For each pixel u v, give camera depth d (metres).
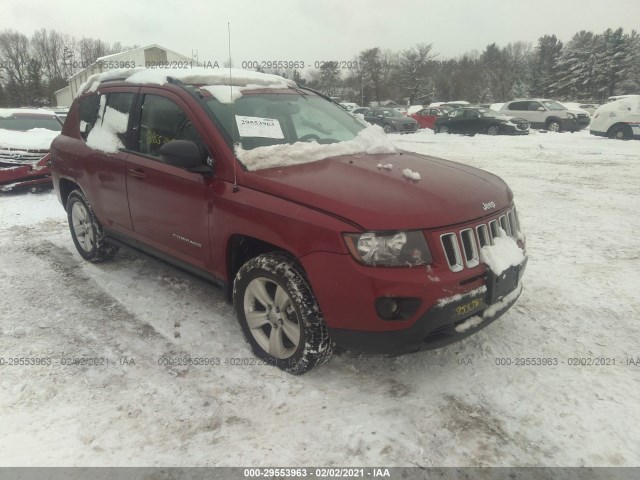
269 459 2.45
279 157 3.30
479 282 2.85
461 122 23.48
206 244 3.44
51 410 2.80
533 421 2.73
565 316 3.93
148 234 4.02
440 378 3.11
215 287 3.62
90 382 3.05
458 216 2.83
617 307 4.09
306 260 2.80
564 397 2.93
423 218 2.72
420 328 2.66
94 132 4.62
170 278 4.73
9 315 3.96
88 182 4.63
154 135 3.88
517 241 3.35
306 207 2.84
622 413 2.79
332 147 3.59
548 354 3.38
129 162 4.02
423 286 2.61
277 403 2.87
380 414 2.77
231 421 2.72
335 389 3.00
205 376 3.13
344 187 2.91
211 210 3.31
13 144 8.46
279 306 3.09
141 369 3.20
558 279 4.69
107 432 2.63
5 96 68.94
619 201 7.93
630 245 5.70
